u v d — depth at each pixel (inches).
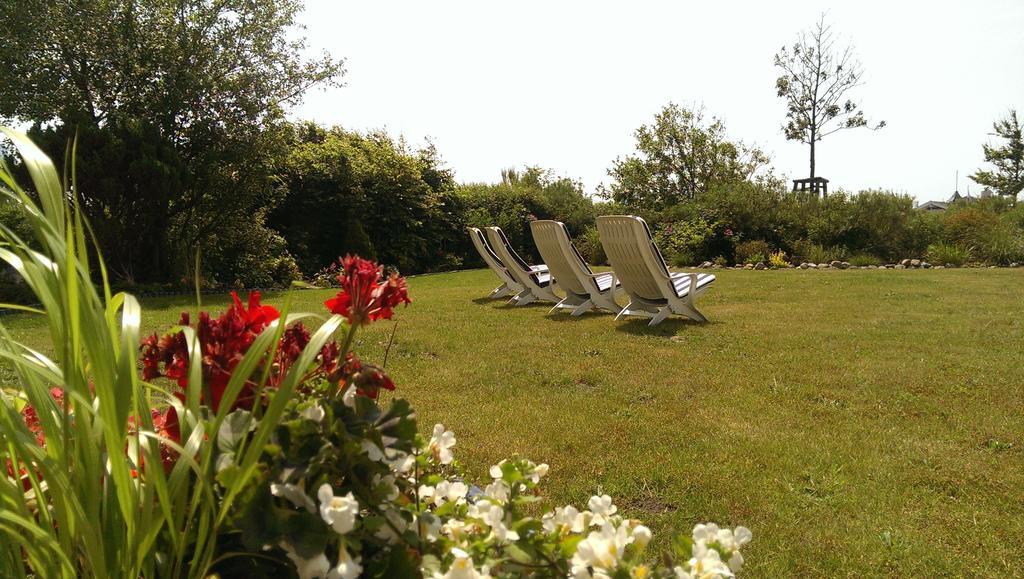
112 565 38.5
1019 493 100.3
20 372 40.1
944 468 109.9
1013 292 339.9
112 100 477.4
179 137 498.0
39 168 37.0
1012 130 1178.6
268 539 36.0
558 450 119.3
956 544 86.0
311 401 44.0
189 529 37.4
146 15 478.9
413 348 214.1
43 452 37.4
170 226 519.2
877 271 494.0
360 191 649.0
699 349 207.5
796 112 916.6
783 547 85.3
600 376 173.5
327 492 35.2
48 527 39.9
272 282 564.4
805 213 653.9
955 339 217.5
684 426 132.0
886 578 78.6
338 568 35.4
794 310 291.0
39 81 443.8
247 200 529.3
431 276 580.7
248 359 36.9
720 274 490.6
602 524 40.4
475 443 123.0
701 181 961.5
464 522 43.9
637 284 263.0
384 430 41.1
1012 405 144.4
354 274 49.9
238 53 506.9
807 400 150.7
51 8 438.0
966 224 625.3
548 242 290.5
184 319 48.6
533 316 287.3
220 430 40.9
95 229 458.3
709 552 37.7
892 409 143.1
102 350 35.5
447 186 758.5
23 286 408.2
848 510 95.7
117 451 35.6
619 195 976.3
